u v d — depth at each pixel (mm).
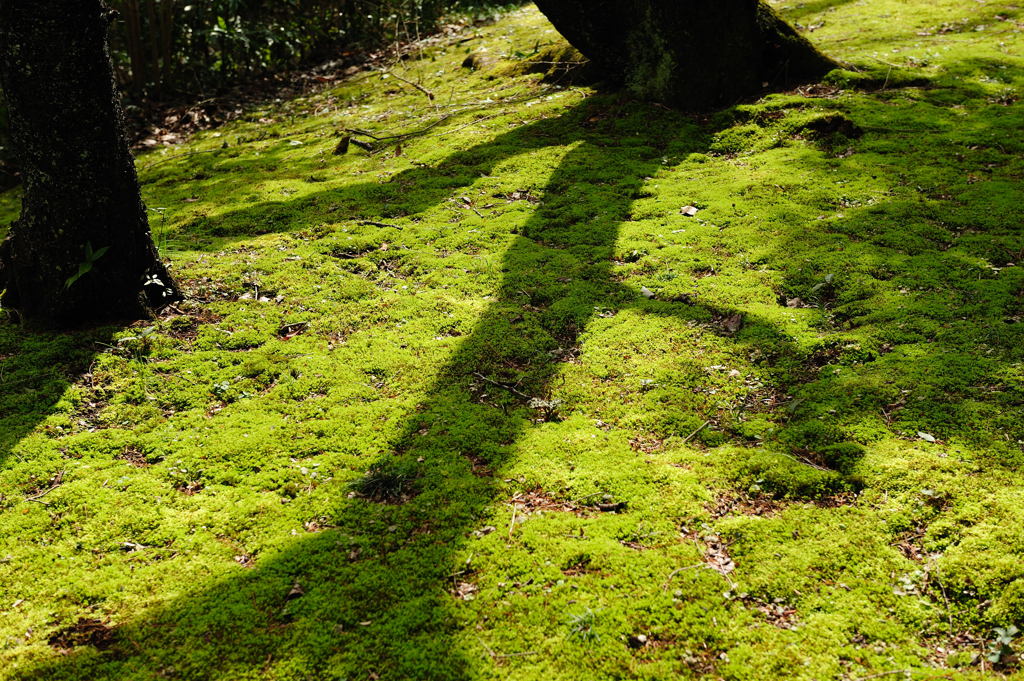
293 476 3594
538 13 13648
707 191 6305
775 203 5965
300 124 9508
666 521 3215
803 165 6570
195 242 6125
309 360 4527
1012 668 2504
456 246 5816
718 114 7586
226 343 4730
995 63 8281
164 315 5039
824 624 2703
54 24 4121
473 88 9852
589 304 4941
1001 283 4578
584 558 3047
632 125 7660
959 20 9898
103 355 4539
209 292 5328
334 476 3588
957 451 3361
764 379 4094
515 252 5652
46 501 3443
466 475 3547
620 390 4121
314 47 13055
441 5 14438
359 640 2723
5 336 4742
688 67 7680
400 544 3166
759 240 5473
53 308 4766
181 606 2900
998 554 2857
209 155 8492
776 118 7316
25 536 3252
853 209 5766
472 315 4914
